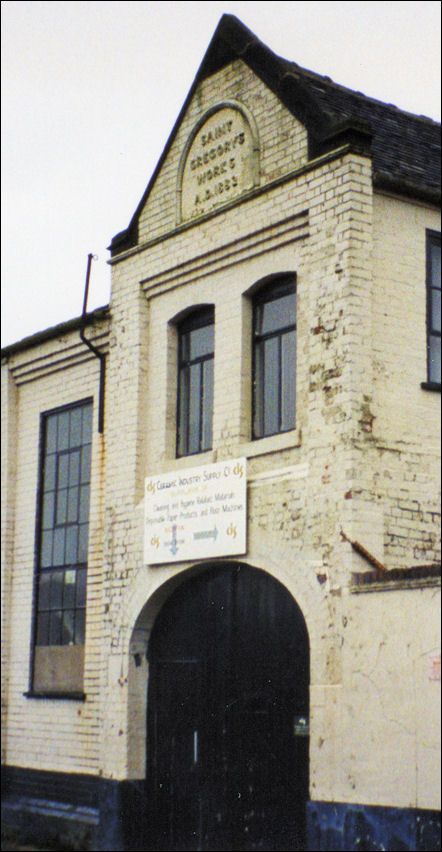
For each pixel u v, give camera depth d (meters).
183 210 15.42
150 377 15.65
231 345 14.32
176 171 15.61
